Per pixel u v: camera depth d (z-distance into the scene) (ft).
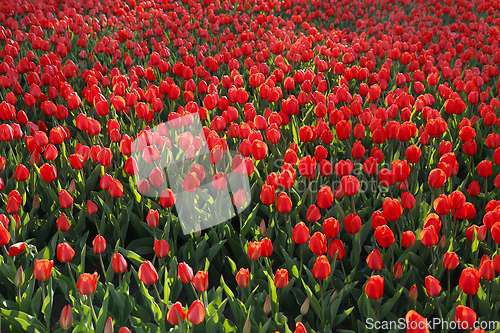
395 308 8.34
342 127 10.89
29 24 23.58
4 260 8.71
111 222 10.06
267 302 6.97
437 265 8.69
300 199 10.22
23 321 7.22
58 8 29.58
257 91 16.34
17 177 9.67
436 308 7.70
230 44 21.65
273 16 27.63
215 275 9.90
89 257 9.97
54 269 8.26
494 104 14.28
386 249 9.56
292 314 9.12
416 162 10.16
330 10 27.94
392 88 17.12
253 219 9.77
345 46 20.99
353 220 8.14
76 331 6.84
